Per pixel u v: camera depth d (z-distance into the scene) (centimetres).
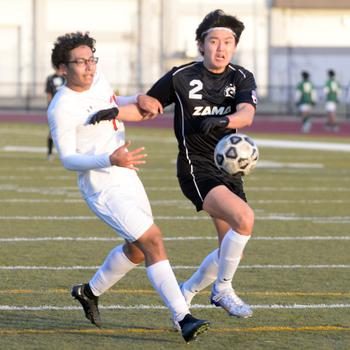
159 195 4606
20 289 2473
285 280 2636
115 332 2064
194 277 2144
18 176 5381
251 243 3278
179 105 2134
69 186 4938
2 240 3259
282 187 5041
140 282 2594
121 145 2039
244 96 2100
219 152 2073
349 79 15400
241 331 2084
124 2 15288
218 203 2044
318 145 8012
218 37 2088
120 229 1964
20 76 15200
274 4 15350
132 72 15200
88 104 1989
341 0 15475
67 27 15300
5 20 15150
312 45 15550
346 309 2295
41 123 10900
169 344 1970
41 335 2033
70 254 2997
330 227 3681
